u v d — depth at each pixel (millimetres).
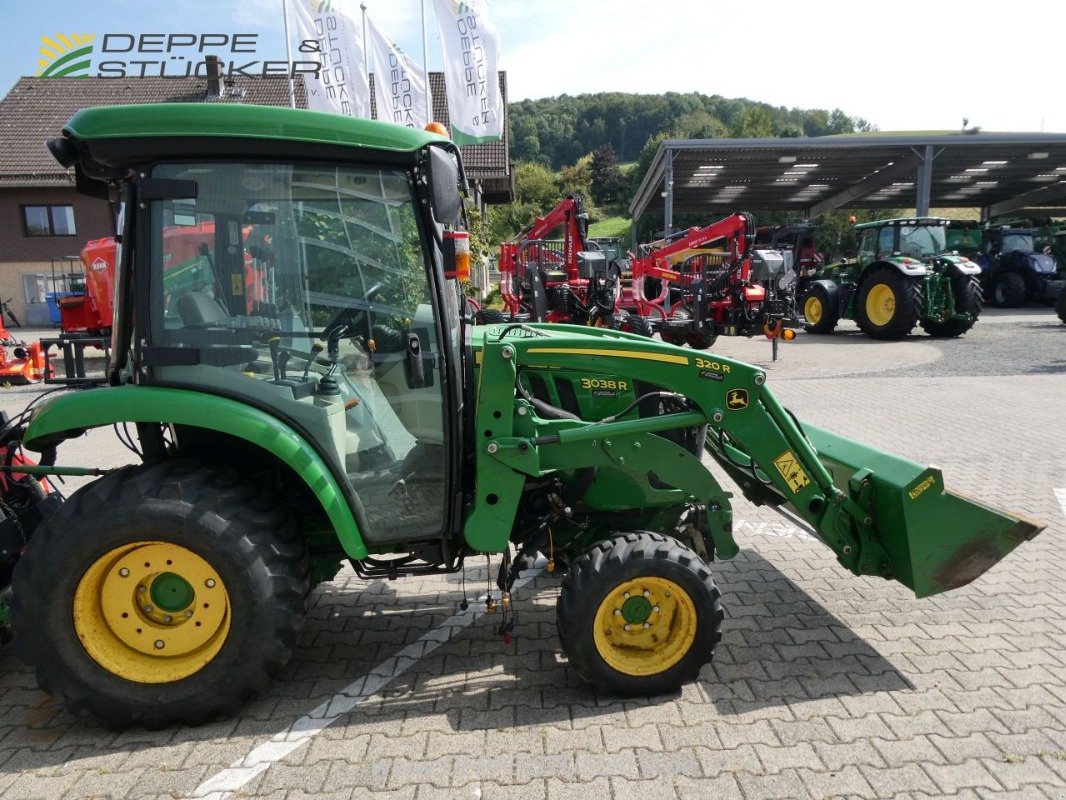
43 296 22172
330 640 3672
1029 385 9914
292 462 2893
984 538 3371
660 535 3160
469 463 3279
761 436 3377
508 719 2963
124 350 3041
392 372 3074
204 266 2881
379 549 3281
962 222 22109
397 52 13930
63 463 6977
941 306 14656
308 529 3318
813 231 21078
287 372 2975
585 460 3258
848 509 3488
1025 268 21062
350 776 2625
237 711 3021
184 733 2898
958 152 22344
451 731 2885
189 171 2816
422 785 2574
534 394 3451
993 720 2914
